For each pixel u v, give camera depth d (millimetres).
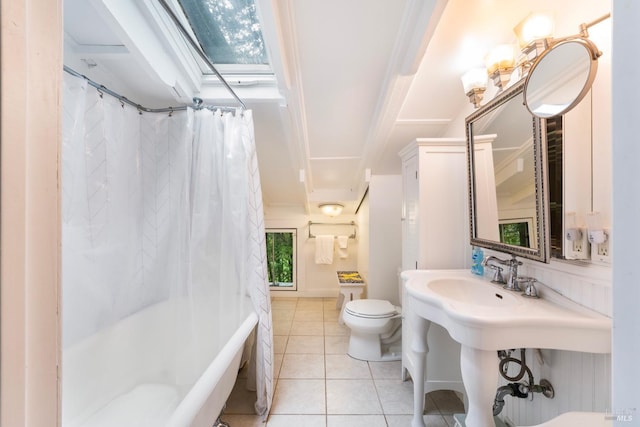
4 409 262
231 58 1683
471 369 908
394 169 2732
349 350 2250
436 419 1535
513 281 1208
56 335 316
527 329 873
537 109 1027
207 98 1754
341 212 3893
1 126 260
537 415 1140
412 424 1441
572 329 850
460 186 1655
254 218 1675
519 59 1204
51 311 311
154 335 1644
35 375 293
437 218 1652
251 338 1995
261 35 1524
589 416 708
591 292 906
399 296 2803
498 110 1301
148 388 1508
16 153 274
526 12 1090
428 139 1650
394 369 2031
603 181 841
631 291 322
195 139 1729
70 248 1245
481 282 1342
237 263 1747
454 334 967
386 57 1341
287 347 2369
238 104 1787
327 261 3740
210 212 1737
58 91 322
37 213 297
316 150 2400
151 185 1724
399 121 1892
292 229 3916
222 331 1705
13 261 273
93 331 1339
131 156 1612
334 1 1058
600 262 869
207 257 1734
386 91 1514
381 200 2883
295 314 3201
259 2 994
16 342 274
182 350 1652
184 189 1708
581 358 942
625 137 326
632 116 319
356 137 2180
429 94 1630
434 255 1646
